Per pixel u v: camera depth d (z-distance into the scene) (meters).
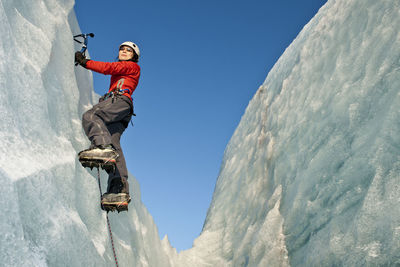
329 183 3.82
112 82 2.82
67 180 2.62
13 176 1.88
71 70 3.45
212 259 6.65
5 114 2.09
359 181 3.36
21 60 2.40
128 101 2.71
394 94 3.31
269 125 6.48
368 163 3.29
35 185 2.07
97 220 3.27
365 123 3.61
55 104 2.94
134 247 4.64
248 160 7.04
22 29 2.60
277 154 5.53
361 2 4.62
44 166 2.29
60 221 2.22
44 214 2.11
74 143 3.25
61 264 2.13
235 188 7.29
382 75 3.61
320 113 4.56
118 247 3.83
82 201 3.13
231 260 5.96
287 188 4.81
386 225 2.78
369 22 4.25
